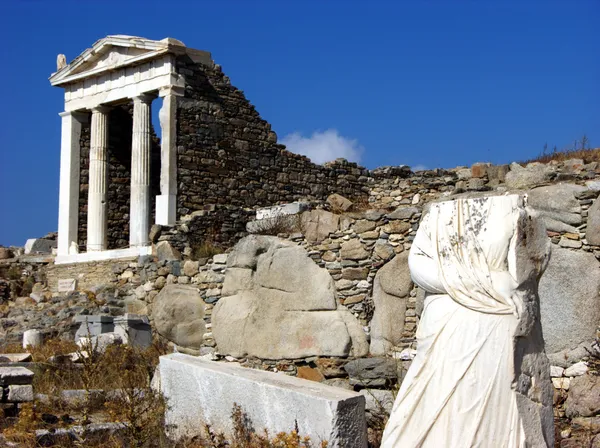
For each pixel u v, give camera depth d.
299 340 12.88
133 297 19.94
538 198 10.71
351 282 12.66
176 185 25.73
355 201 23.45
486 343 5.30
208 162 26.52
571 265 10.26
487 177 17.39
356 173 29.78
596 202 10.22
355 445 7.86
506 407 5.22
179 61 26.41
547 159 17.59
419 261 5.79
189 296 15.65
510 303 5.34
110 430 9.59
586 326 10.02
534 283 5.57
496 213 5.56
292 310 13.16
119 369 12.77
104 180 28.50
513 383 5.25
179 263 17.94
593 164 13.74
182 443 9.23
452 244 5.61
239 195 27.17
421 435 5.34
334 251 12.97
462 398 5.27
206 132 26.61
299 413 8.09
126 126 30.45
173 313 15.68
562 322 10.17
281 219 14.19
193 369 9.65
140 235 26.42
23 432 9.34
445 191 20.95
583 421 9.21
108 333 15.75
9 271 28.81
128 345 14.33
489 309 5.34
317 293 12.89
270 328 13.34
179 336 15.48
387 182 25.00
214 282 15.34
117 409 9.99
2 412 9.98
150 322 16.97
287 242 13.59
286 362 13.00
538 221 5.62
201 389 9.50
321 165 29.11
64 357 13.23
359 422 7.93
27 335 17.28
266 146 28.08
